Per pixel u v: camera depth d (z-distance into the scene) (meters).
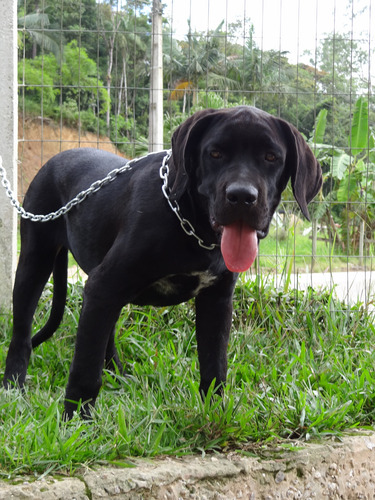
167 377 1.86
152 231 1.57
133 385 1.82
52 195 1.90
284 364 1.98
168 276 1.62
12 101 2.36
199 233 1.57
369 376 1.87
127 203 1.65
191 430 1.60
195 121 1.54
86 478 1.41
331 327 2.24
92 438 1.53
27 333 1.91
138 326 2.18
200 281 1.63
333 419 1.68
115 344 2.06
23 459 1.41
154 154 1.71
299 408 1.69
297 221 2.62
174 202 1.56
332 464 1.60
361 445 1.65
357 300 2.48
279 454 1.57
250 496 1.52
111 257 1.60
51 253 1.92
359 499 1.63
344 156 4.99
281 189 1.61
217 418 1.59
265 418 1.67
